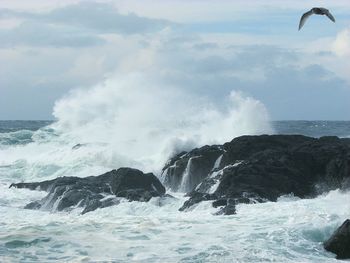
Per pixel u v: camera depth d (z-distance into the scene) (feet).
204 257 52.49
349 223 55.52
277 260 52.13
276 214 66.59
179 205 75.72
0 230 61.05
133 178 84.69
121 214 73.36
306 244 56.54
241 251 53.93
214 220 65.31
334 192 78.33
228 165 85.81
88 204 78.07
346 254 54.08
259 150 88.99
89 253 53.98
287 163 82.53
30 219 71.10
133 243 56.70
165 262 51.34
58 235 59.21
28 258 52.49
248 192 75.51
